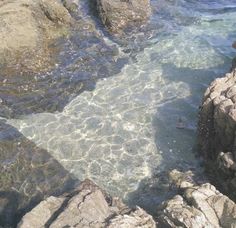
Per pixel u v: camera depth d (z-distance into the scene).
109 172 11.79
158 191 11.14
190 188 9.50
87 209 8.70
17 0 16.03
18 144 12.48
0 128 12.96
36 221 8.60
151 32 16.95
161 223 8.93
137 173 11.73
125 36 16.70
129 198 11.08
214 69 15.06
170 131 12.92
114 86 14.52
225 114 10.29
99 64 15.34
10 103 13.80
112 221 8.45
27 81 14.41
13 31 15.06
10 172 11.67
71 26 16.61
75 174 11.74
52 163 12.01
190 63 15.39
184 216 8.54
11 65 14.59
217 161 10.34
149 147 12.45
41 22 16.16
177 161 12.01
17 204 10.91
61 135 12.85
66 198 9.23
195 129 12.95
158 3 18.72
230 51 15.84
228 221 8.51
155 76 14.88
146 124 13.17
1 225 10.46
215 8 18.53
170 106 13.74
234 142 10.04
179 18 17.78
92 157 12.22
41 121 13.28
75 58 15.40
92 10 17.84
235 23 17.45
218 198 8.95
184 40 16.52
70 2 18.11
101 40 16.33
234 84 11.60
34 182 11.46
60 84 14.48
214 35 16.78
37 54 14.98
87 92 14.29
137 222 8.70
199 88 14.32
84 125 13.16
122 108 13.72
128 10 17.08
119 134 12.87
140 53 15.94
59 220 8.40
